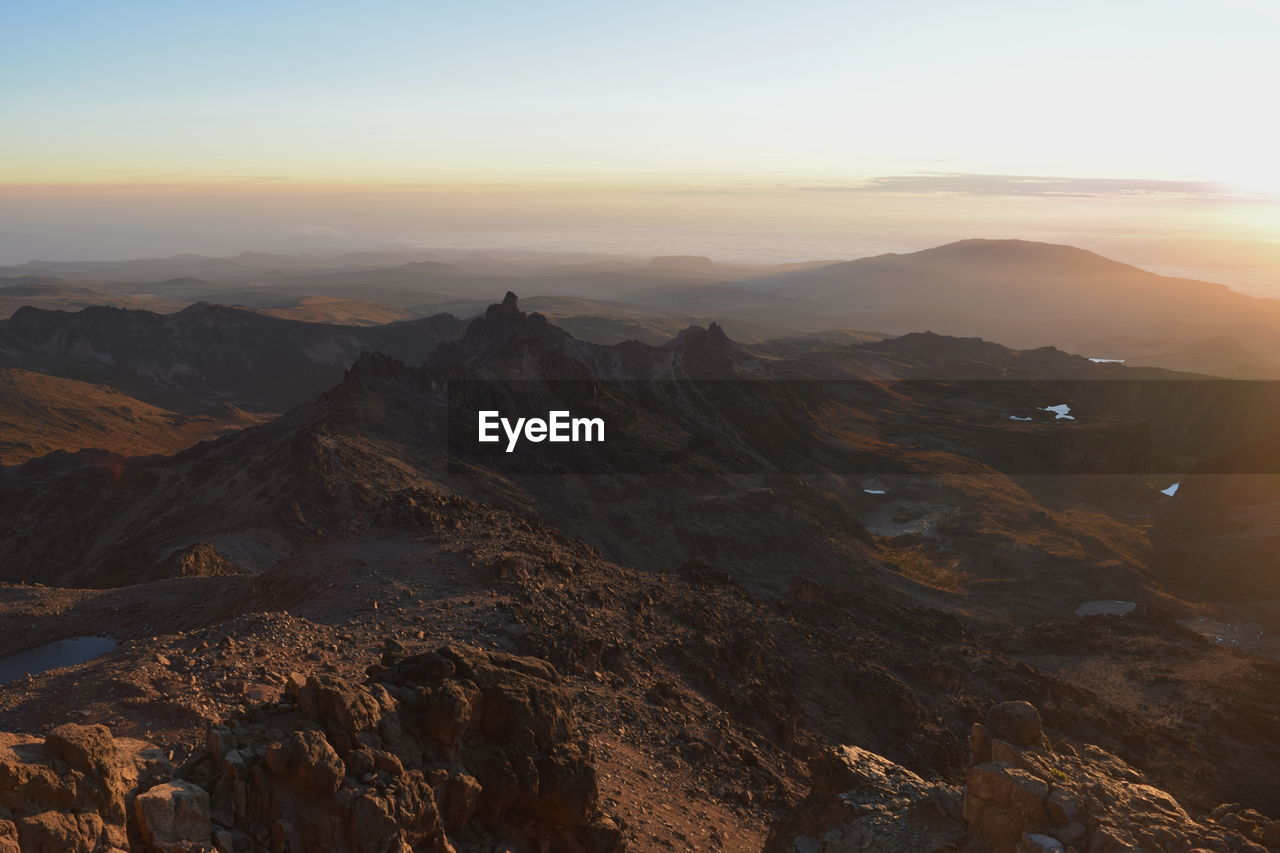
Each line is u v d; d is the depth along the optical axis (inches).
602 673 1304.1
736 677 1583.4
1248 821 639.8
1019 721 711.1
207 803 550.0
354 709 618.2
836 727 1658.5
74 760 514.3
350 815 570.6
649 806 960.3
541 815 689.6
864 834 705.0
